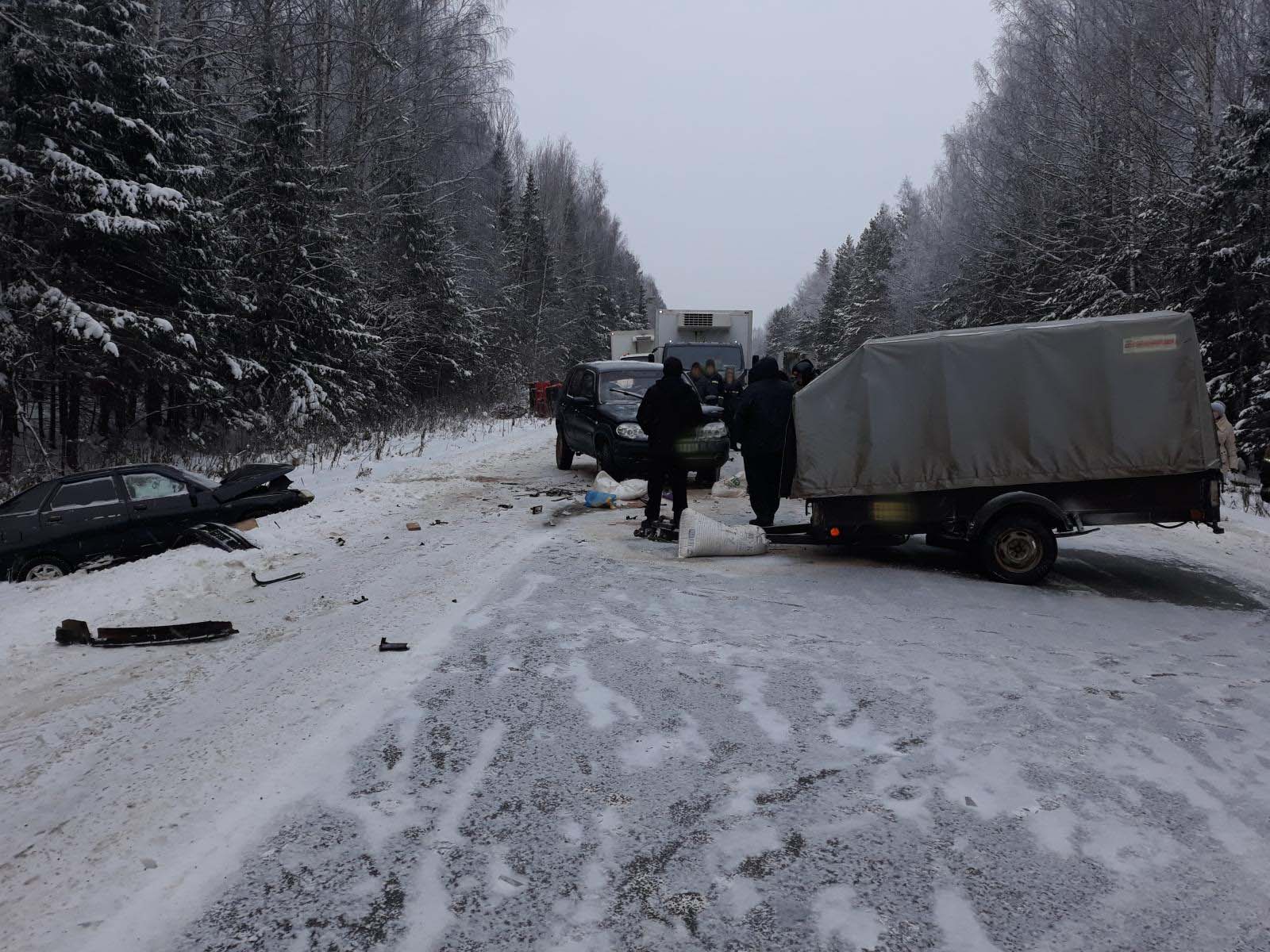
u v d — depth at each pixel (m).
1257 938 2.43
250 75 28.52
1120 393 7.02
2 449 16.19
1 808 3.40
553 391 36.34
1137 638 5.53
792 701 4.23
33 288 15.34
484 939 2.41
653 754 3.61
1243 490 13.56
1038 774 3.43
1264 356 17.97
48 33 15.41
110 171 16.34
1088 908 2.55
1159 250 24.52
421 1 36.81
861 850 2.87
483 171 54.62
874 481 7.55
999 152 35.00
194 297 18.59
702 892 2.63
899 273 50.34
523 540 8.80
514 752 3.63
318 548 9.34
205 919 2.52
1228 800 3.24
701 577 7.14
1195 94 25.94
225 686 4.75
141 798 3.34
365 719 3.97
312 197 23.44
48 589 8.03
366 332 25.23
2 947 2.42
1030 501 7.09
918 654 5.04
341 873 2.74
